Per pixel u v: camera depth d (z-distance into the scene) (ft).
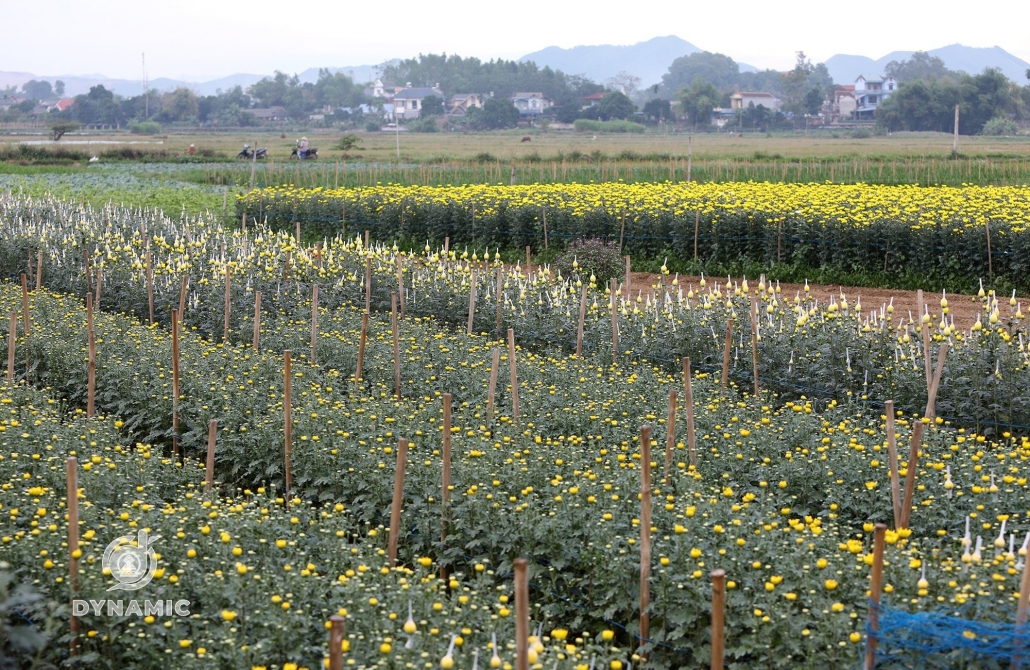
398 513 23.35
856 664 18.39
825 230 68.95
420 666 17.52
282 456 30.22
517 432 31.24
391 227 88.58
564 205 80.94
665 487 25.85
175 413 33.86
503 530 23.86
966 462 26.32
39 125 587.27
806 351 38.86
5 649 19.19
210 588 19.98
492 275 51.85
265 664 18.44
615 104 591.78
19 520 23.29
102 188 134.00
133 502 24.12
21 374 40.91
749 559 20.92
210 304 50.85
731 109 625.00
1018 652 17.34
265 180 149.07
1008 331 35.99
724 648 19.56
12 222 73.31
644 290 67.56
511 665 17.89
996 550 20.68
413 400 36.81
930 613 17.94
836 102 641.81
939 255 65.36
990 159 171.83
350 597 19.99
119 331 44.21
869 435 30.48
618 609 21.91
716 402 33.96
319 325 46.57
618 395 34.68
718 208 75.51
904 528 22.75
